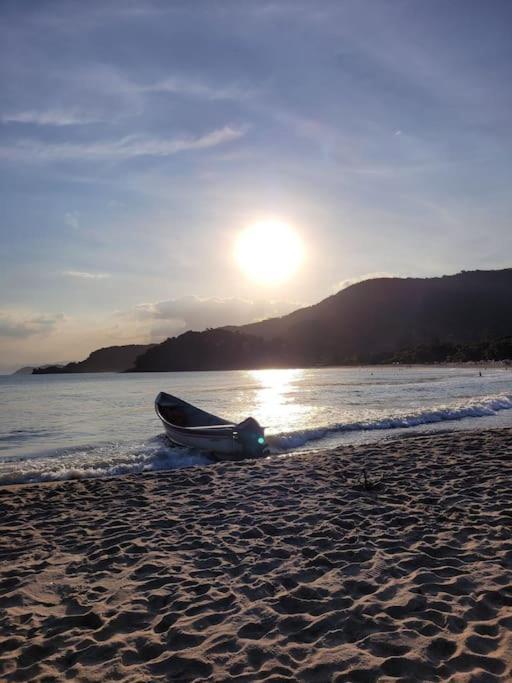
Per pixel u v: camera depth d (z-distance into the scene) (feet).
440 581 16.28
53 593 16.80
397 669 11.61
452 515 23.27
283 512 25.12
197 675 11.78
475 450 39.78
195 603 15.56
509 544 19.33
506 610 14.21
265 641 13.14
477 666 11.60
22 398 146.82
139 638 13.60
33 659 12.84
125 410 102.89
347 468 35.12
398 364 531.50
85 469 41.45
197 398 127.13
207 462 44.96
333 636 13.24
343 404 95.45
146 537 22.18
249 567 18.30
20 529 24.13
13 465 43.68
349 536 20.99
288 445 51.16
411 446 42.80
